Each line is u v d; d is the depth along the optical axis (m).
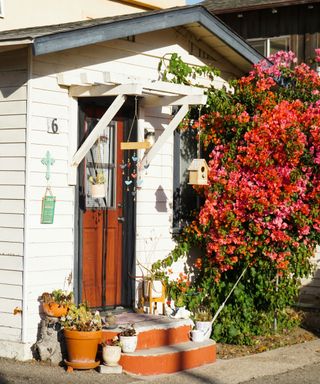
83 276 9.76
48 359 8.92
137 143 9.48
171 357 9.02
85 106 9.71
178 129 10.84
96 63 9.75
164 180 10.66
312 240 10.66
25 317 8.98
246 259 10.36
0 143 9.20
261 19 15.20
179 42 10.78
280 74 11.12
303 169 10.32
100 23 9.22
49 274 9.23
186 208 11.04
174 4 14.80
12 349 9.03
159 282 10.38
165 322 9.43
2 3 11.80
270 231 10.28
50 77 9.23
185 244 10.74
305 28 14.79
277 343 10.48
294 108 10.65
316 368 9.41
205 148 10.88
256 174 10.27
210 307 10.55
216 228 10.38
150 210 10.45
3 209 9.15
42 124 9.16
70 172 9.42
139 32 9.69
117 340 8.87
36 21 12.37
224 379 8.84
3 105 9.20
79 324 8.79
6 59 9.17
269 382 8.80
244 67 11.60
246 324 10.50
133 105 10.23
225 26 10.88
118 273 10.18
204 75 11.13
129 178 10.24
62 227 9.38
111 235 10.10
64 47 8.87
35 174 9.09
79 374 8.65
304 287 12.55
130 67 10.15
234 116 10.52
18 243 9.05
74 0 12.97
